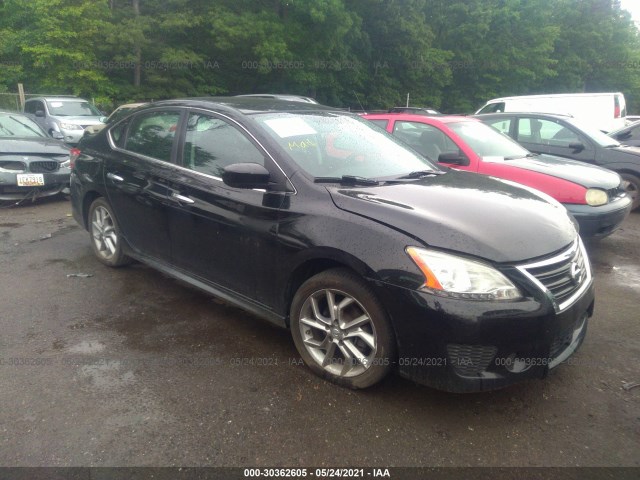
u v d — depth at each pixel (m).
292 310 3.18
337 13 24.66
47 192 7.80
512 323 2.54
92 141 5.04
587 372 3.26
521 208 3.09
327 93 28.44
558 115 8.20
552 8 41.56
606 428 2.71
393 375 3.16
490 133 6.55
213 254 3.64
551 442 2.59
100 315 3.95
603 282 5.02
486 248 2.62
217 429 2.65
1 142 7.50
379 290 2.69
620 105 14.35
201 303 4.21
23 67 21.58
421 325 2.59
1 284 4.55
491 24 36.50
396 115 6.77
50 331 3.68
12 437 2.55
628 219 7.75
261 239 3.25
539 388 3.07
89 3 20.53
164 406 2.83
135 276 4.78
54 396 2.89
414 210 2.86
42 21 19.97
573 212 5.31
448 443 2.57
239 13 24.62
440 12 35.59
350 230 2.84
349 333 2.94
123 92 22.52
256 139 3.46
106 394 2.93
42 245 5.76
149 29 22.19
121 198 4.44
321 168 3.39
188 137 3.94
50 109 14.76
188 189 3.75
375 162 3.73
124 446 2.51
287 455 2.48
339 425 2.70
